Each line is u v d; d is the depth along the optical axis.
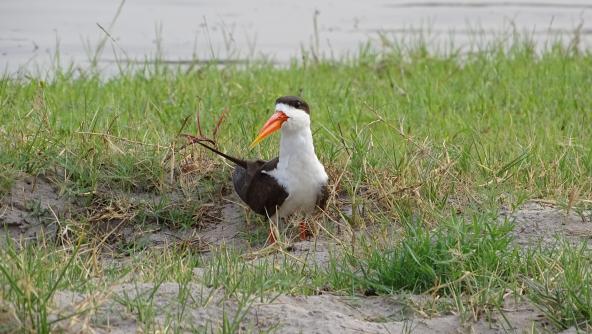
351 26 22.05
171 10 23.23
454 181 11.69
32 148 12.32
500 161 12.55
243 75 17.53
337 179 11.84
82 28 21.44
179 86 16.39
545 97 16.09
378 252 9.98
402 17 22.95
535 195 11.75
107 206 11.88
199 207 11.98
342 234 11.18
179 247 11.34
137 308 8.37
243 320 8.48
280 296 9.02
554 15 23.02
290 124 11.15
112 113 14.29
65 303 8.34
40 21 22.02
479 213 10.88
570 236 10.51
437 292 9.35
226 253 10.06
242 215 11.99
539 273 9.41
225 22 22.09
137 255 10.91
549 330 8.62
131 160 12.35
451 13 23.39
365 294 9.49
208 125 14.05
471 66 18.39
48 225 11.55
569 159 12.64
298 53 19.86
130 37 20.78
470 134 14.02
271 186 11.28
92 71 17.64
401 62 18.55
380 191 11.57
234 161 11.67
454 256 9.43
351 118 14.88
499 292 8.98
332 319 8.60
